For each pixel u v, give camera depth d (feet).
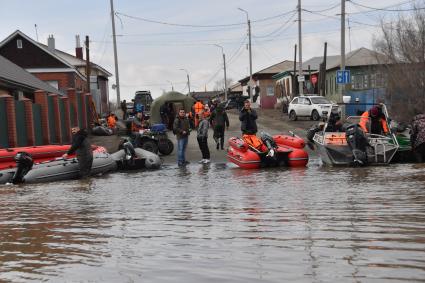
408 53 100.78
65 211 27.50
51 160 49.93
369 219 21.42
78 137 47.62
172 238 19.70
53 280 15.07
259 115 151.94
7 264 16.85
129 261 16.71
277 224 21.25
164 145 67.97
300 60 134.92
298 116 121.70
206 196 31.12
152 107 115.85
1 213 27.58
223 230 20.67
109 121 110.11
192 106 114.01
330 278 14.03
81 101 108.78
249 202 27.61
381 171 40.81
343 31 93.56
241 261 16.05
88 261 16.93
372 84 142.82
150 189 36.55
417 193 28.30
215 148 72.08
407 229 19.33
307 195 29.09
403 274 14.12
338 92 163.32
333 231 19.49
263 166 51.06
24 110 72.79
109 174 51.78
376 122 49.78
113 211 26.78
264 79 237.45
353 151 45.68
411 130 47.50
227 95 256.52
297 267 15.14
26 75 102.17
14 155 49.65
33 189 39.99
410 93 98.84
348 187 31.83
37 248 18.93
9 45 157.28
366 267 14.85
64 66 158.40
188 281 14.42
